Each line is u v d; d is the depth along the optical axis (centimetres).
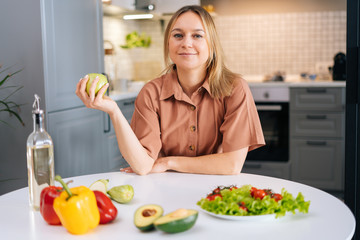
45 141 116
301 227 101
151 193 130
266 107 421
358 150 198
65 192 100
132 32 465
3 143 258
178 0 429
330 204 119
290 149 423
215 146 174
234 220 106
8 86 254
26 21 247
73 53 278
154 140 167
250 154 430
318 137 415
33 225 105
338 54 427
